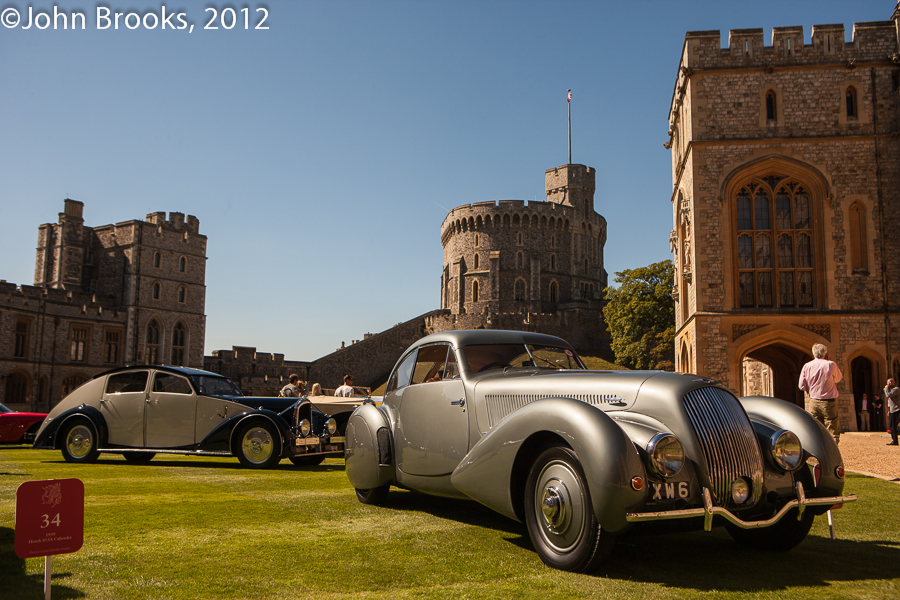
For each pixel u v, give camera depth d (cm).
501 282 8544
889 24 2195
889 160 2145
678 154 2547
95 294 5866
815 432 472
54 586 357
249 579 379
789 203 2192
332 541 477
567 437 401
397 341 7988
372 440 638
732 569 418
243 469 991
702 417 427
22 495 304
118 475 888
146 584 365
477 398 525
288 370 6962
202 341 6469
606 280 9812
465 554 445
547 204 8800
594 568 397
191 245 6444
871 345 2075
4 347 4841
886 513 618
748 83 2225
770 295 2177
